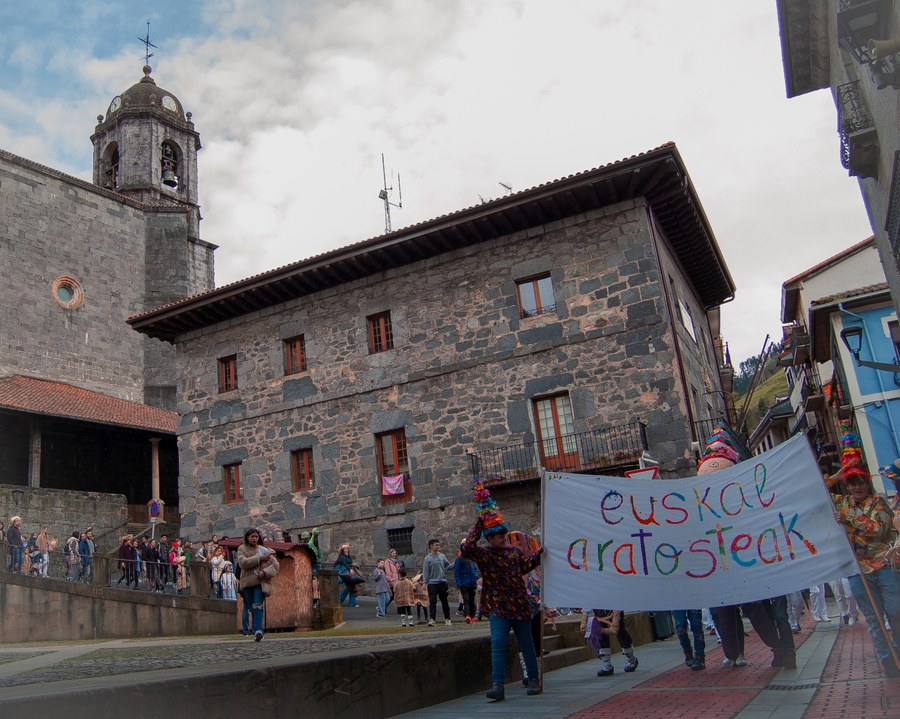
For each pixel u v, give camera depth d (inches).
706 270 995.3
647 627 467.8
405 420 839.1
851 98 590.9
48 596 646.5
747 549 264.7
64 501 1006.4
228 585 682.2
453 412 817.5
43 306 1456.7
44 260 1475.1
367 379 869.8
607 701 225.1
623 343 756.6
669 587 267.4
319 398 890.7
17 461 1141.7
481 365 813.9
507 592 256.7
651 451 723.4
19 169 1472.7
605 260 781.3
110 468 1262.3
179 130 1866.4
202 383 975.6
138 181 1750.7
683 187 780.0
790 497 263.0
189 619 618.5
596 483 285.1
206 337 987.3
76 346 1492.4
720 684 245.6
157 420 1296.8
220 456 939.3
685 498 277.1
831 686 220.1
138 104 1822.1
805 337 1212.5
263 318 954.1
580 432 754.2
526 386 788.6
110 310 1569.9
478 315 828.0
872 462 919.0
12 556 697.0
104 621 634.8
